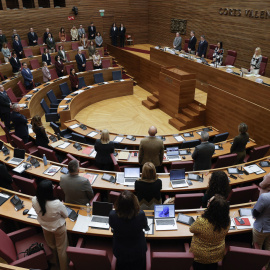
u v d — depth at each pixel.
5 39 14.05
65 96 12.27
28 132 7.79
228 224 2.92
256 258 2.98
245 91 8.88
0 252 3.43
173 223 3.95
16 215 4.20
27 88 11.93
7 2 17.09
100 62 14.27
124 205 2.76
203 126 10.70
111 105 12.84
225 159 5.98
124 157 6.46
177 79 10.61
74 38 16.31
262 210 3.47
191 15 15.27
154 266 2.95
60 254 3.67
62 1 16.78
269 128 8.04
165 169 6.16
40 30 16.08
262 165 5.70
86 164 6.55
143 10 18.92
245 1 11.96
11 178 4.88
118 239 2.98
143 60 14.23
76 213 4.07
